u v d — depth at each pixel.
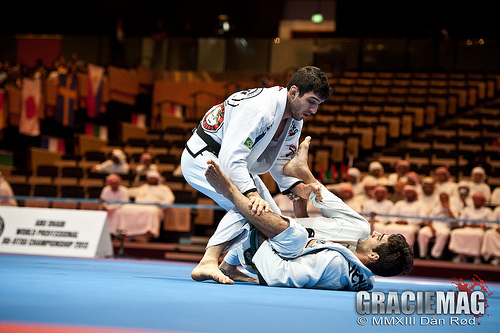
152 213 8.88
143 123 15.46
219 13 19.59
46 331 1.26
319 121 13.19
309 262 3.01
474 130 13.20
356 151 12.34
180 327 1.44
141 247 8.64
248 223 3.07
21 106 12.93
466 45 16.33
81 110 14.30
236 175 2.92
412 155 11.77
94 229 6.68
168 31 19.33
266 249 3.11
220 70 17.12
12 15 18.55
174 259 8.45
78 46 17.11
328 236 3.27
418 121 13.98
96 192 9.31
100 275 3.21
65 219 6.77
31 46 17.28
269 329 1.49
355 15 19.14
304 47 16.86
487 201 9.45
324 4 20.02
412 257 3.08
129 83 16.06
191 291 2.43
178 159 11.18
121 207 8.96
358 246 3.14
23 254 6.48
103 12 18.69
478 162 11.07
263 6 20.06
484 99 15.55
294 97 3.03
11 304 1.68
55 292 2.07
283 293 2.60
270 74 16.84
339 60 16.80
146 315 1.62
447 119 14.84
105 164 10.94
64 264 4.44
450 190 9.37
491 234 7.98
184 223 9.16
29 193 9.90
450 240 8.23
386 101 14.64
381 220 8.75
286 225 2.94
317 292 2.78
